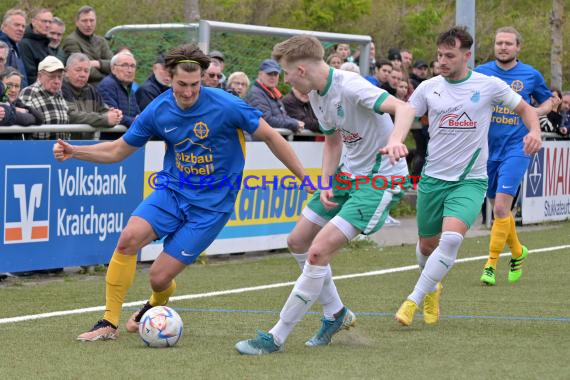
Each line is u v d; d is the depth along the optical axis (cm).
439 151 1311
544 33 5222
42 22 1952
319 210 1198
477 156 1298
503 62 1778
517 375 958
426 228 1345
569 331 1240
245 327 1261
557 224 2764
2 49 1692
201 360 1034
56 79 1684
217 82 1983
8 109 1595
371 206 1144
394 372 973
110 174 1758
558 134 2800
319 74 1125
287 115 2105
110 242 1772
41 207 1652
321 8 4278
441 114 1310
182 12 3766
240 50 2434
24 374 962
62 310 1382
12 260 1617
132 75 1855
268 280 1717
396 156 1022
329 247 1108
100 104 1816
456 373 967
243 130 1162
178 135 1148
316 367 998
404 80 2588
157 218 1162
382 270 1862
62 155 1173
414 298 1230
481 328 1263
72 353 1072
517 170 1698
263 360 1038
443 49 1305
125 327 1259
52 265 1678
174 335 1112
